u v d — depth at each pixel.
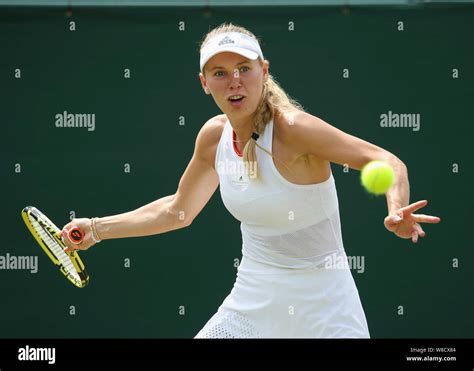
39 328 23.06
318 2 22.73
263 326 13.36
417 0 22.66
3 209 23.08
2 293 23.06
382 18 22.64
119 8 22.94
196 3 22.81
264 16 22.78
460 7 22.59
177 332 23.05
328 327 12.98
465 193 22.70
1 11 22.89
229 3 22.81
